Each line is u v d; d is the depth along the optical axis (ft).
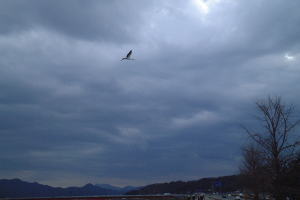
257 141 165.07
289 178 131.54
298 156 132.46
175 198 591.78
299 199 135.85
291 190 131.34
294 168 131.44
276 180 133.18
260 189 194.18
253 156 206.39
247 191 260.21
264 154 135.95
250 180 218.18
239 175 266.16
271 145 133.80
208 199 411.75
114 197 602.44
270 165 133.39
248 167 211.82
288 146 133.08
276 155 132.77
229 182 628.28
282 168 131.85
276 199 137.69
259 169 157.17
